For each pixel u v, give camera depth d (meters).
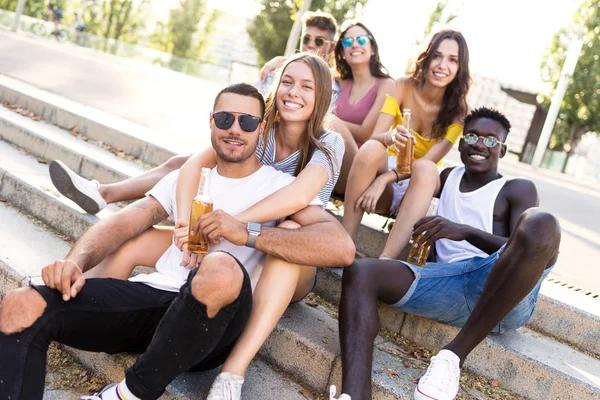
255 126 2.61
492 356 2.75
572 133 23.44
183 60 22.00
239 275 2.13
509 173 11.50
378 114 4.04
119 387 2.25
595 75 22.55
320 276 3.35
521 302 2.62
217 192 2.72
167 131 6.03
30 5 31.95
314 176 2.70
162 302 2.46
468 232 2.82
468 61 3.64
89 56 17.12
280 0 25.17
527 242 2.40
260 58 25.83
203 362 2.48
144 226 2.79
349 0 24.62
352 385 2.40
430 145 3.87
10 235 3.63
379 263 2.72
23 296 2.18
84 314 2.27
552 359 2.72
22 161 4.71
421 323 3.01
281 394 2.63
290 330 2.82
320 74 2.81
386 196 3.58
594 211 7.48
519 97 22.94
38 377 2.13
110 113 6.37
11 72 8.19
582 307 3.03
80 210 3.76
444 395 2.40
